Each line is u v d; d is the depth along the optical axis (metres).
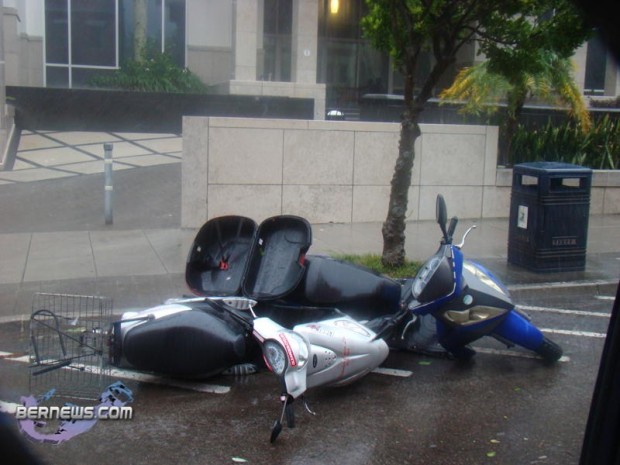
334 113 22.84
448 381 6.48
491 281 6.73
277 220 7.04
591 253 11.27
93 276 9.58
